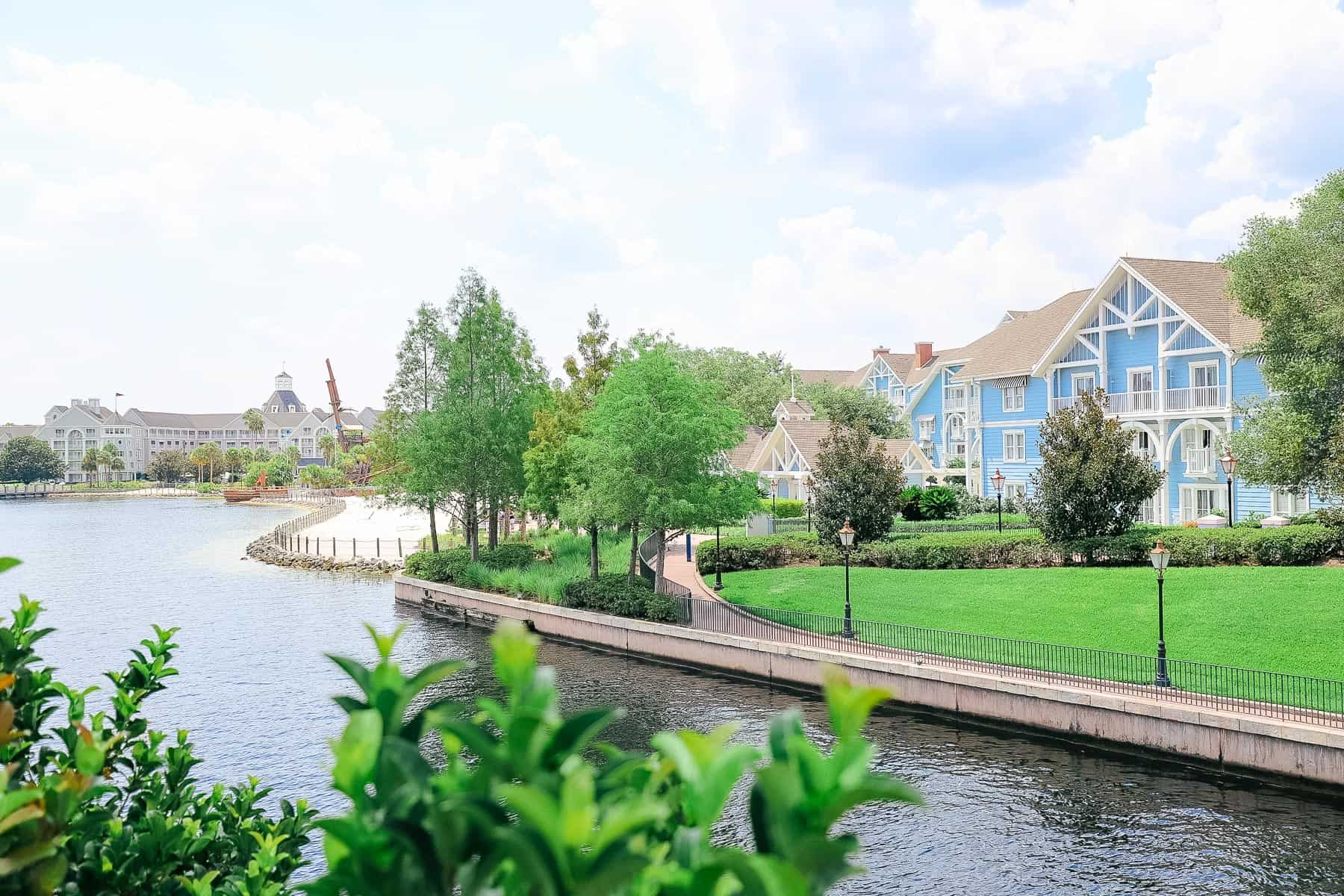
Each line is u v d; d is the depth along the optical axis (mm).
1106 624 30938
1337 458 31172
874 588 39469
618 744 26375
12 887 3518
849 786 2318
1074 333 55938
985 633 31859
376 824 2584
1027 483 60312
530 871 2262
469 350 52469
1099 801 21297
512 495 53594
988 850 19094
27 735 5191
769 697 30953
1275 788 21531
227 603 53469
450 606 48938
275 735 28266
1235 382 46812
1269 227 35875
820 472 46938
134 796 6367
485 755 2615
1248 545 35312
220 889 5484
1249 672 25344
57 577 65125
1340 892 16938
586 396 60094
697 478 40625
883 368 100625
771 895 2156
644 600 38062
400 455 57938
